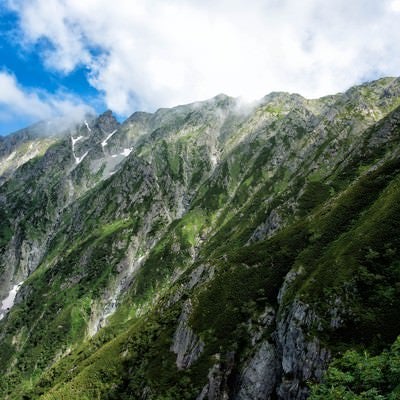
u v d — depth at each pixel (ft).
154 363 443.32
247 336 385.29
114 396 445.78
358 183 492.13
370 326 282.36
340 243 382.01
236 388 354.95
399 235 329.31
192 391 368.68
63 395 483.92
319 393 173.27
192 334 426.10
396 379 152.46
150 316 581.94
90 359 571.69
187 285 577.84
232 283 458.91
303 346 306.35
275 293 413.18
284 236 496.23
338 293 313.53
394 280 302.04
